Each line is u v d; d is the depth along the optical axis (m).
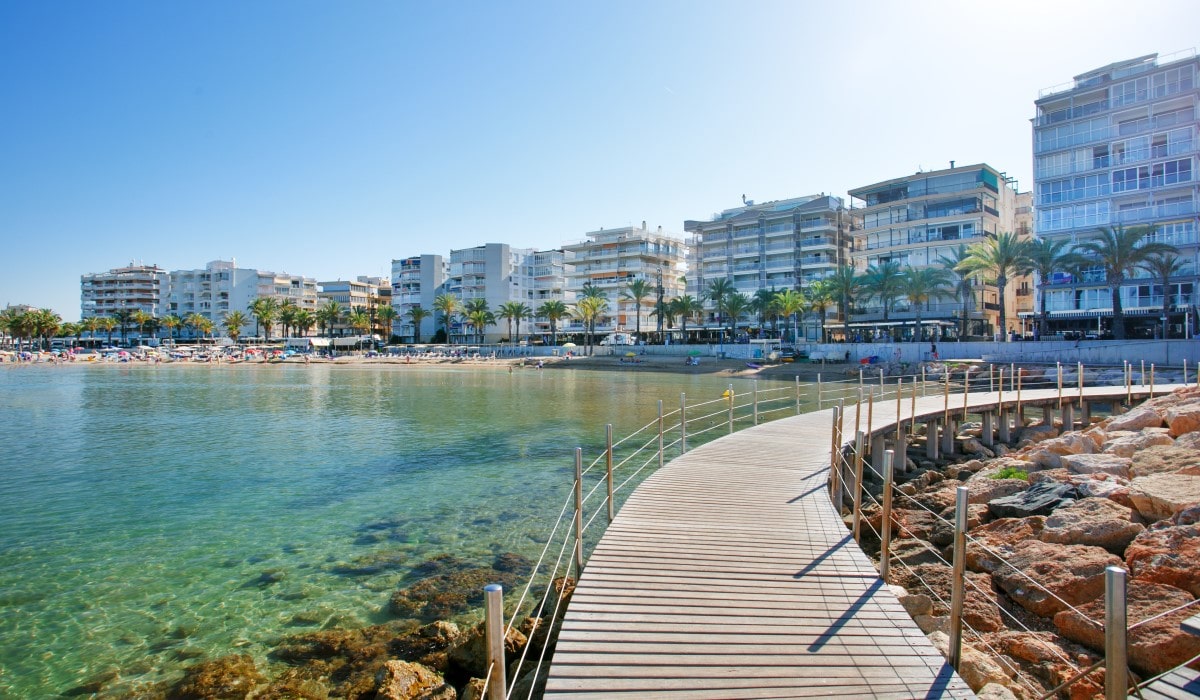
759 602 7.71
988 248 59.47
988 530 11.91
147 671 9.54
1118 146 60.19
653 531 10.20
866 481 18.66
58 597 11.98
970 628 8.58
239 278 152.25
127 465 22.92
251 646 10.22
